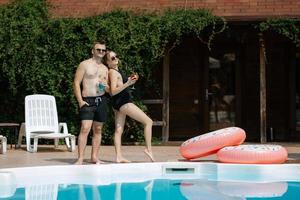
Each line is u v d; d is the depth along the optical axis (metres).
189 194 6.59
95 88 8.40
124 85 8.41
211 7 14.59
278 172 7.95
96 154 8.73
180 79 15.73
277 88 15.39
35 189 6.98
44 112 12.16
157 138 14.33
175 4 15.02
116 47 13.07
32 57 13.29
